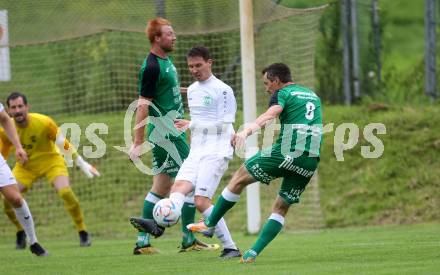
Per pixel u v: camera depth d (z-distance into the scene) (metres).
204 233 25.98
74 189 50.84
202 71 27.17
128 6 41.84
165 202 26.56
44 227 48.00
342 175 49.62
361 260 25.66
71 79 54.41
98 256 30.78
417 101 54.81
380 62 56.69
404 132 50.94
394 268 22.84
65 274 24.78
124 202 49.50
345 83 55.28
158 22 29.08
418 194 46.06
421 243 31.05
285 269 23.39
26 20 42.81
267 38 43.78
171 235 43.91
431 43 53.50
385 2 60.81
